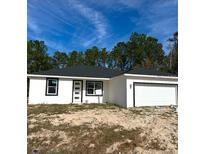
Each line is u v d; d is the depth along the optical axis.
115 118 10.32
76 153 6.23
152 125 8.95
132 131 8.06
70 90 17.84
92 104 16.77
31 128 8.49
